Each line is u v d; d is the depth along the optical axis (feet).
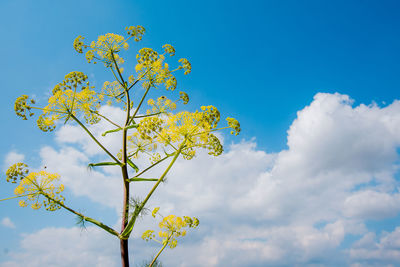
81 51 6.82
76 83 6.46
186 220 6.79
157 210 6.81
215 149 6.05
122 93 7.16
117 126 6.81
